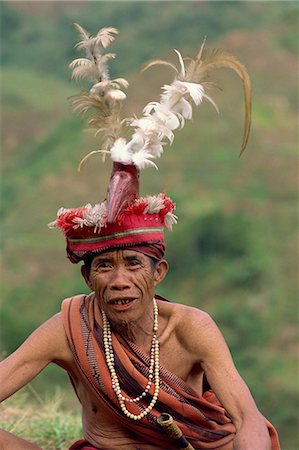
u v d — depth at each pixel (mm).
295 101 171000
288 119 165125
